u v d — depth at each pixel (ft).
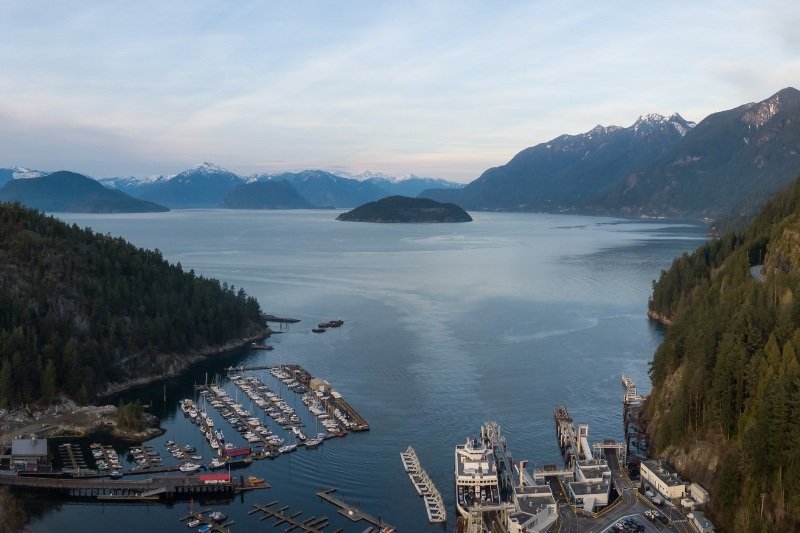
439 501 552.00
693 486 524.52
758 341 568.00
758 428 484.74
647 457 621.31
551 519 489.67
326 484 588.09
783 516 458.91
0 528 509.76
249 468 617.62
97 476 597.93
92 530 520.01
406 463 618.85
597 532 474.90
